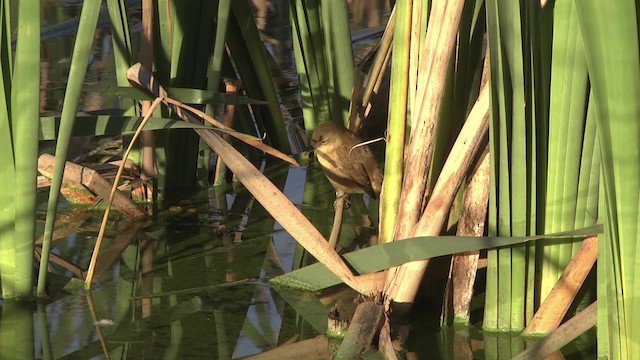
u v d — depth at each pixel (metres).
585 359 7.61
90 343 7.89
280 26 18.84
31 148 8.09
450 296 8.25
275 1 20.55
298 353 7.82
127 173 11.59
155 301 8.79
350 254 8.05
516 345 7.78
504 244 7.27
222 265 9.66
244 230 10.69
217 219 11.05
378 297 8.18
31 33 7.75
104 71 15.94
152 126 8.55
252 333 8.16
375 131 13.76
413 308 8.54
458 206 8.46
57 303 8.67
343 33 12.66
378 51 12.27
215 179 12.18
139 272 9.46
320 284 8.92
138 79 8.69
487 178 7.93
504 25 6.99
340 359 7.52
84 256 9.84
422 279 8.31
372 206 12.06
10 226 8.43
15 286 8.59
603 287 7.00
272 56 16.47
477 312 8.45
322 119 13.10
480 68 8.35
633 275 6.37
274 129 13.20
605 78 6.12
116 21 10.43
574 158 7.56
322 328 8.28
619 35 6.00
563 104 7.43
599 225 6.94
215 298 8.88
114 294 8.92
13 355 7.64
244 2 12.23
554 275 7.88
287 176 12.80
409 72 8.16
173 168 11.95
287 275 9.08
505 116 7.26
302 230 8.04
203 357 7.69
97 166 11.64
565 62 7.32
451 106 8.05
